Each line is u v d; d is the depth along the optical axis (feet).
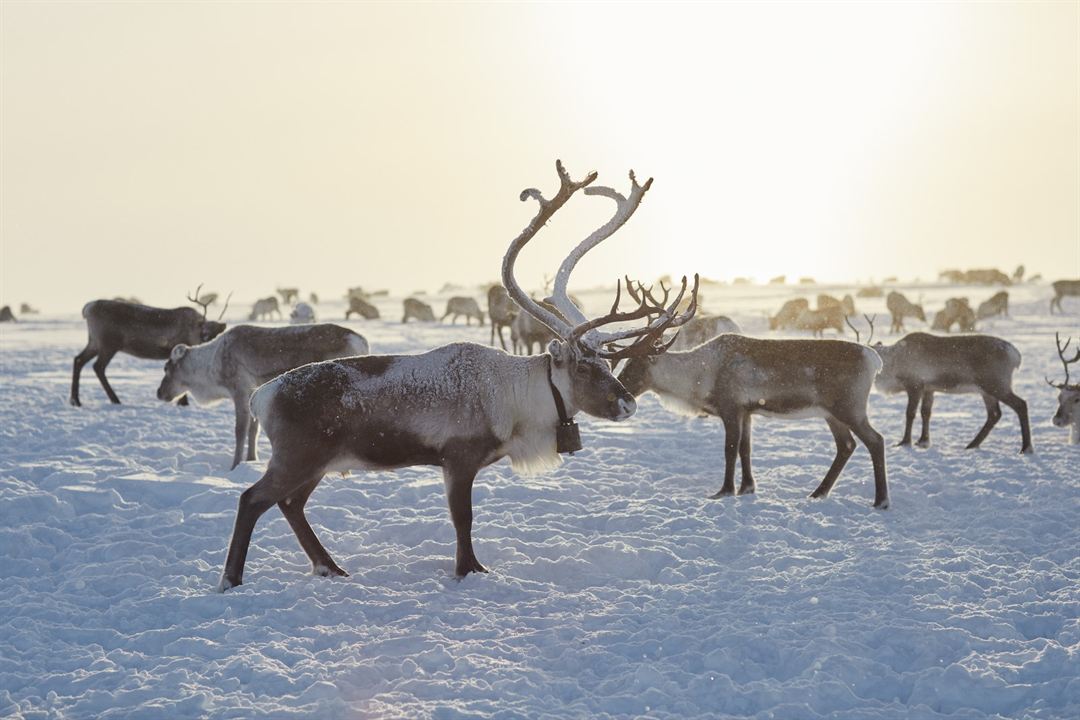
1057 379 97.91
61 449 57.62
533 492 47.55
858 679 26.25
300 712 24.13
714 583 33.96
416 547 38.78
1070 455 58.34
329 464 33.42
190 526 40.91
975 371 60.23
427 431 33.83
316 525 41.75
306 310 150.61
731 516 43.37
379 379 33.42
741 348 47.39
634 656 27.96
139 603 31.76
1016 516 42.73
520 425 34.91
